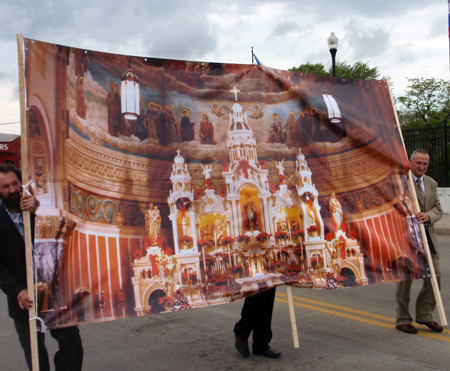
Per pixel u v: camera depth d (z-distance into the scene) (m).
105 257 3.44
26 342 3.42
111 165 3.56
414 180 5.16
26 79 3.12
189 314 6.37
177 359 4.61
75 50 3.43
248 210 4.22
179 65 4.03
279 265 4.31
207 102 4.14
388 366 4.13
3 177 3.28
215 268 3.97
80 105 3.42
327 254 4.55
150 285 3.63
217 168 4.11
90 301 3.33
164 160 3.85
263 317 4.49
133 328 5.79
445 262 9.30
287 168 4.49
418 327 5.26
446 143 16.98
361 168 4.87
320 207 4.60
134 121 3.72
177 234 3.82
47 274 3.14
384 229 4.86
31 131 3.14
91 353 4.91
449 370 4.00
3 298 7.54
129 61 3.75
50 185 3.20
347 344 4.79
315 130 4.71
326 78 4.87
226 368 4.28
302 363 4.30
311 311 6.23
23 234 3.32
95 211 3.43
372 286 7.68
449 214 16.89
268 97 4.48
